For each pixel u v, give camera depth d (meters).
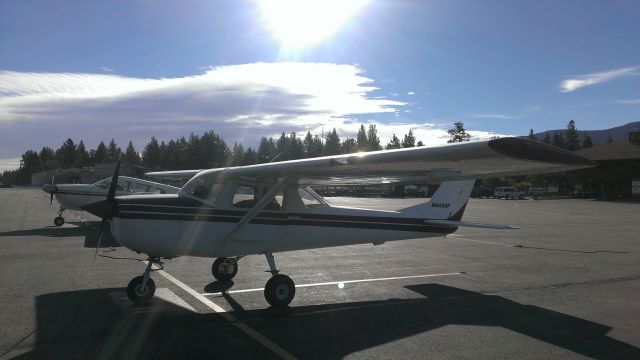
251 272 8.00
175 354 4.20
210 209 5.99
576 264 9.31
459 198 8.13
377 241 7.38
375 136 106.19
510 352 4.33
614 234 15.41
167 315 5.44
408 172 6.04
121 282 7.15
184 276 7.61
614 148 56.22
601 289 7.05
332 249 11.17
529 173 5.52
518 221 21.00
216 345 4.45
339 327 5.06
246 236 6.21
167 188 13.90
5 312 5.47
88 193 13.97
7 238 12.60
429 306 5.98
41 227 15.66
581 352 4.34
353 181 6.83
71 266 8.47
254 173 6.02
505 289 7.01
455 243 12.70
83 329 4.88
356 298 6.38
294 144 98.25
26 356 4.11
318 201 6.90
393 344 4.52
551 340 4.67
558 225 19.00
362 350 4.35
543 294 6.70
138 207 5.69
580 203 42.06
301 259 9.56
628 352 4.36
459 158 4.73
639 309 5.88
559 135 107.12
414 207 7.82
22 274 7.73
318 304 6.03
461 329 5.02
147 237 5.70
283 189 6.59
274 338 4.67
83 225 16.44
